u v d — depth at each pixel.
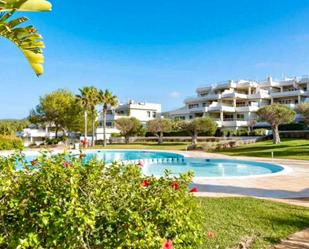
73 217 3.26
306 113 36.12
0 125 60.72
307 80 65.31
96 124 65.12
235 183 14.19
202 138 54.25
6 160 4.16
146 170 24.31
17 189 3.64
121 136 65.50
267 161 25.12
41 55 4.67
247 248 6.08
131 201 4.09
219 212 8.55
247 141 43.28
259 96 65.75
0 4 3.74
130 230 3.54
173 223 4.04
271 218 8.06
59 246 3.28
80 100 52.81
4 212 3.51
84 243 3.47
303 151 30.06
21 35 4.42
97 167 4.20
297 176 16.44
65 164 4.07
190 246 4.21
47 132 68.38
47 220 3.18
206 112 66.31
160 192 4.49
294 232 7.10
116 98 54.59
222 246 6.07
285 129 50.75
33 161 4.12
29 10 3.85
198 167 26.17
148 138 61.31
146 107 81.00
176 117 72.75
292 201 10.59
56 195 3.46
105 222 3.72
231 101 69.50
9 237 3.26
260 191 12.37
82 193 3.85
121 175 4.62
